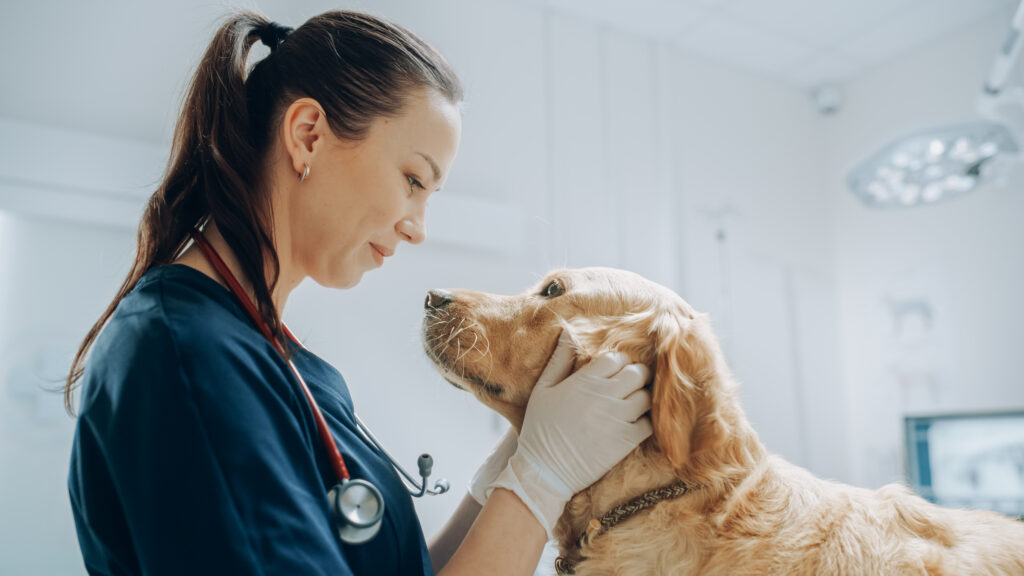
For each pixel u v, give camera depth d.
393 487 0.73
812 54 3.40
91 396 0.57
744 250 3.33
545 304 0.95
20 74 1.99
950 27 3.13
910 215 3.23
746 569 0.75
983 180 1.83
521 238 2.66
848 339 3.48
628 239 3.03
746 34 3.23
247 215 0.68
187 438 0.52
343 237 0.74
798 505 0.81
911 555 0.75
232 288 0.67
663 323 0.85
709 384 0.82
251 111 0.74
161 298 0.60
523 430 0.83
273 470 0.56
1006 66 1.75
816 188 3.66
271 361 0.64
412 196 0.78
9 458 1.81
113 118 2.09
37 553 1.81
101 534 0.56
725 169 3.37
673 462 0.78
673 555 0.78
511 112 2.83
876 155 1.78
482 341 0.94
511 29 2.90
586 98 3.05
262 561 0.52
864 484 3.31
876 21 3.10
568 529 0.87
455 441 2.41
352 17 0.77
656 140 3.22
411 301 2.44
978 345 2.88
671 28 3.20
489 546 0.70
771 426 3.20
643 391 0.82
